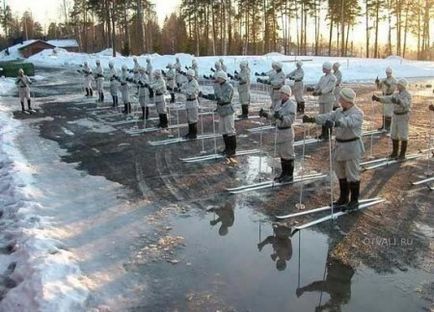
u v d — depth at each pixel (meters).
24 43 77.00
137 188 9.64
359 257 6.43
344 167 7.99
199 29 62.84
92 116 19.06
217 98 11.88
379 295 5.50
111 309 5.31
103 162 11.80
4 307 5.25
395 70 35.03
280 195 9.05
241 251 6.74
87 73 25.27
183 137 14.37
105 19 62.16
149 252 6.75
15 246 6.70
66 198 9.05
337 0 56.28
